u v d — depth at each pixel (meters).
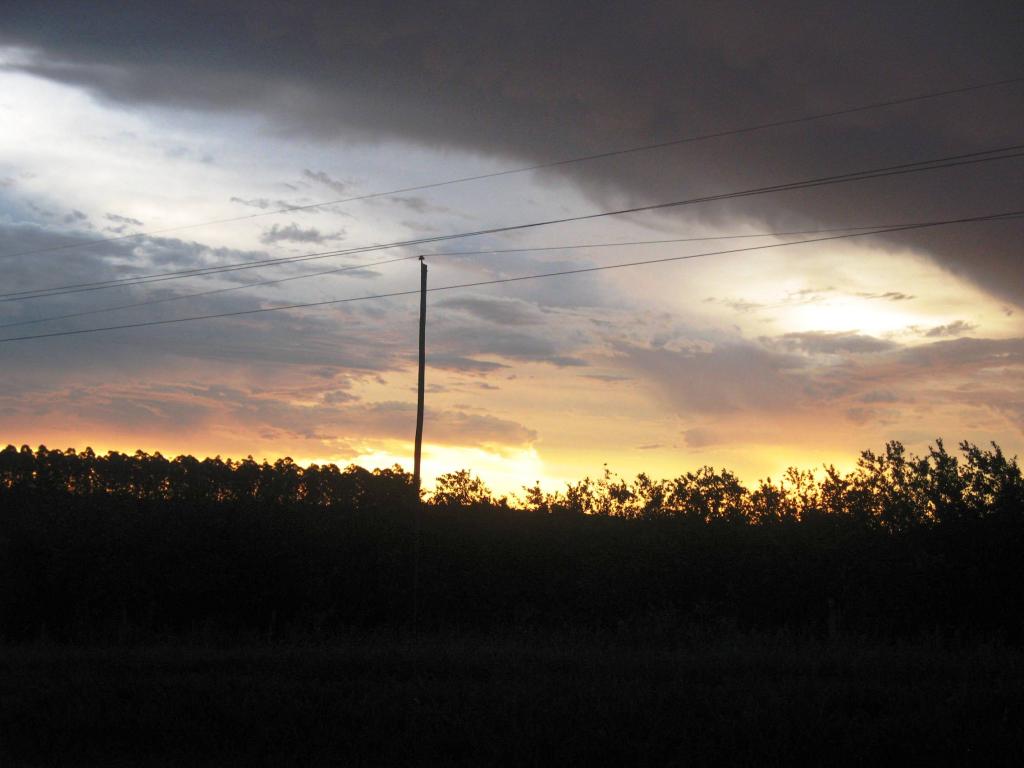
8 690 14.27
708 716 11.88
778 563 24.41
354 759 11.35
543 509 28.41
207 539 26.67
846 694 12.64
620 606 25.78
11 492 31.19
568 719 11.53
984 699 12.20
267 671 15.98
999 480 23.14
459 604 27.36
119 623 24.77
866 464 24.88
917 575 22.59
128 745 12.01
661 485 27.67
